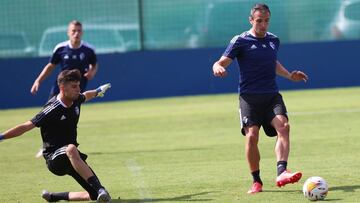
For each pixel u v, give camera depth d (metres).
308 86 84.56
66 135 30.69
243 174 36.47
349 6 85.19
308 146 45.03
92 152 47.44
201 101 77.31
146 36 85.44
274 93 32.25
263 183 33.69
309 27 85.56
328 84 84.31
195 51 83.62
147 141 51.41
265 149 44.75
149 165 41.09
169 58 83.56
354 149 42.94
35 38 84.75
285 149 31.02
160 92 83.81
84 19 85.19
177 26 85.38
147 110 71.88
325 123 55.78
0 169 42.12
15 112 78.00
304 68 84.00
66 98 30.42
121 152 46.81
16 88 82.88
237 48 32.09
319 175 35.09
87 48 48.72
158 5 85.31
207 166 39.59
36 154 47.94
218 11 85.25
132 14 85.38
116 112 71.81
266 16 31.98
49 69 48.88
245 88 32.22
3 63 82.62
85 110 75.56
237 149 45.44
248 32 32.50
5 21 84.50
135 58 83.44
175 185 34.31
